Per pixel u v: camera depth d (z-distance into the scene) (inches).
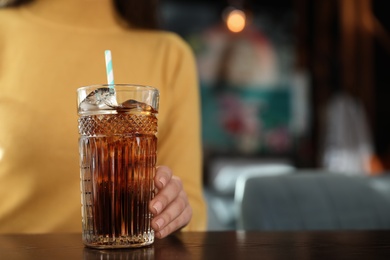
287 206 53.7
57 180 40.1
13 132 40.0
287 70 217.6
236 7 197.9
